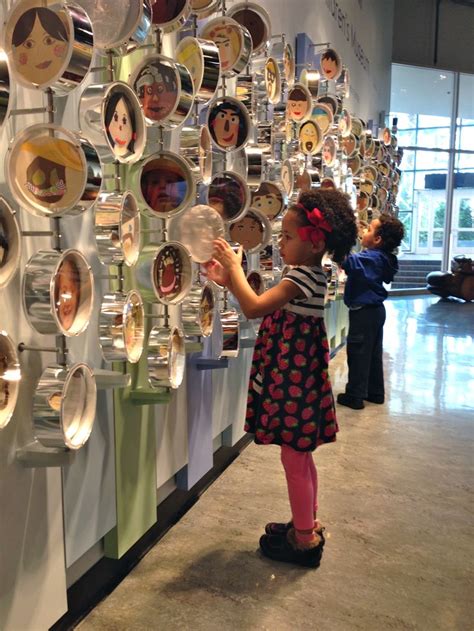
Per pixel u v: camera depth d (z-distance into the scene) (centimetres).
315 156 317
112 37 132
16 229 110
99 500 168
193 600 171
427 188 1116
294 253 186
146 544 198
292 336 184
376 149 493
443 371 474
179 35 204
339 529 214
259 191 238
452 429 332
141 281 164
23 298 118
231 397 274
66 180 116
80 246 150
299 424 181
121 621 161
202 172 189
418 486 254
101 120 128
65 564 152
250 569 187
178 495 223
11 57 110
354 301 364
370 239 375
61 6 108
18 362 118
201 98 184
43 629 143
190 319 185
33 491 136
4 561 128
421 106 1056
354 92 561
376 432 325
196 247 178
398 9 971
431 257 1150
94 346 160
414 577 185
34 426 125
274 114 264
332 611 167
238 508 230
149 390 179
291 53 277
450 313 828
